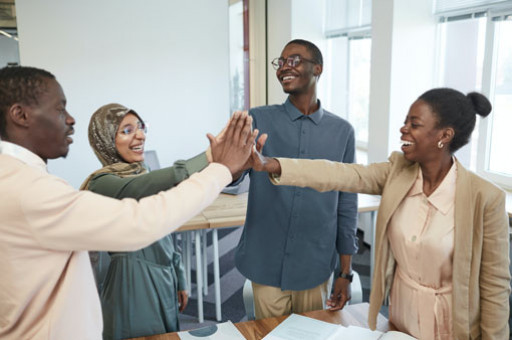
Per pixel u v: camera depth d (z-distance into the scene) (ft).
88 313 2.89
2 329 2.69
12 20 13.55
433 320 3.98
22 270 2.56
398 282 4.27
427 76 11.24
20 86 2.68
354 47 14.71
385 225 4.13
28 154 2.76
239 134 3.05
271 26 16.88
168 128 15.62
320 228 5.34
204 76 15.75
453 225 3.86
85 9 14.01
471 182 3.83
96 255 4.95
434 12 10.87
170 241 5.43
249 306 6.41
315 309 5.61
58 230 2.49
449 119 3.73
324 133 5.35
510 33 9.46
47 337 2.68
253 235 5.45
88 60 14.28
